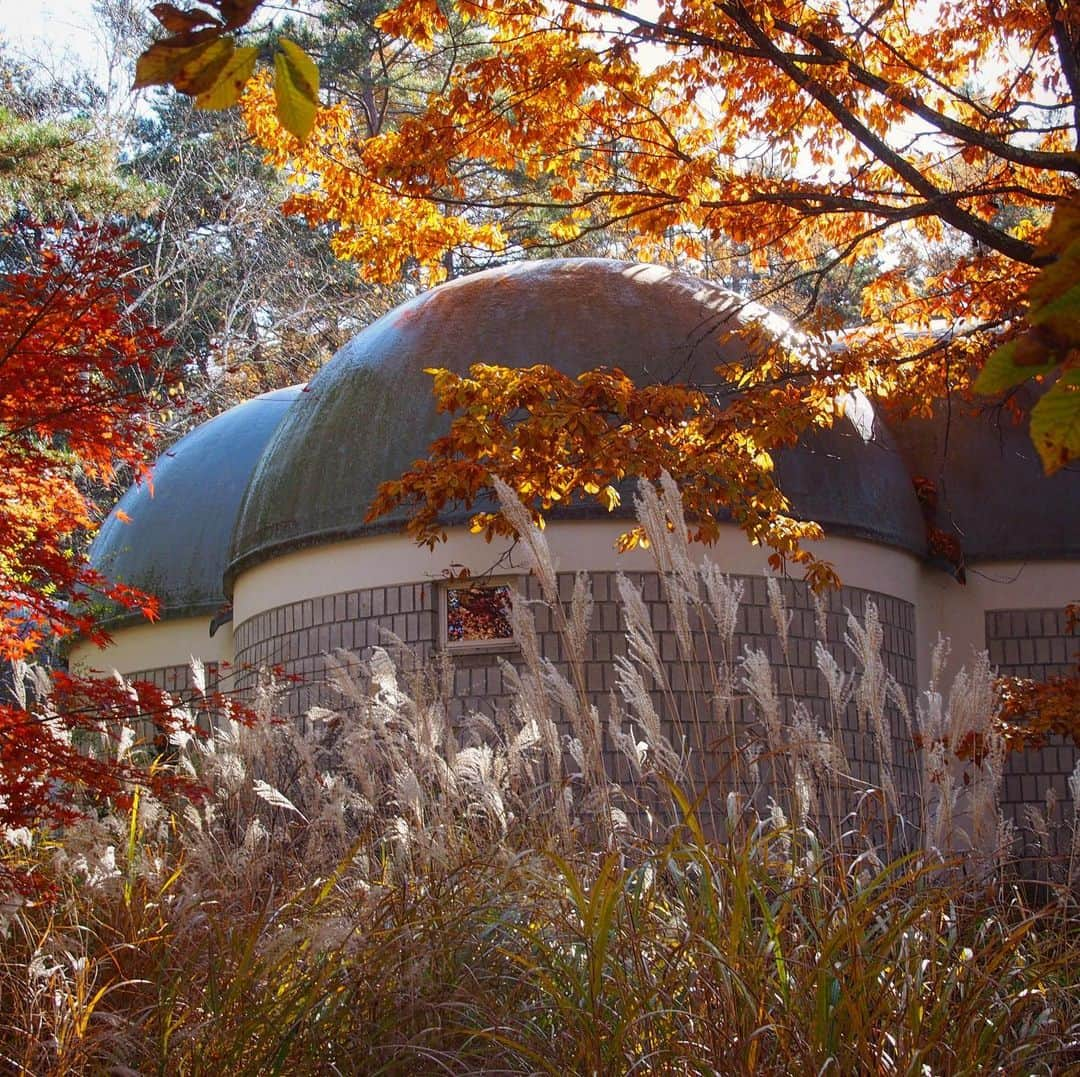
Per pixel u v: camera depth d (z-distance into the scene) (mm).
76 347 6227
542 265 14992
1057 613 14828
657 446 10695
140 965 5457
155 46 1880
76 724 6328
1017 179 13375
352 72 32062
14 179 23984
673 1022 4246
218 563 17906
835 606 13414
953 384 13211
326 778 6395
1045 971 4332
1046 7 11367
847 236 13891
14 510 7270
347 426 14039
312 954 4926
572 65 11953
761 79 12867
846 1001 3977
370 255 14219
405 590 13219
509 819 6004
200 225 34750
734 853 4543
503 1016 4477
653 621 12547
